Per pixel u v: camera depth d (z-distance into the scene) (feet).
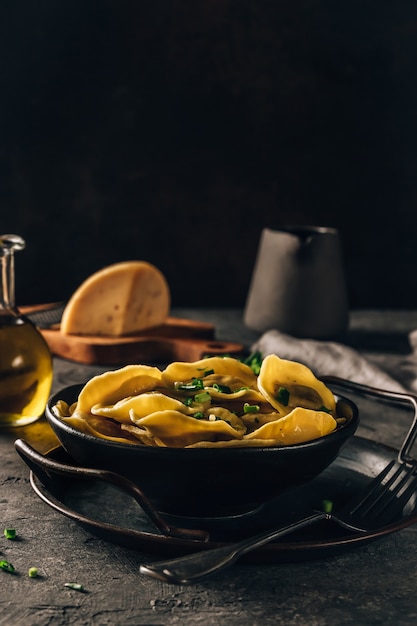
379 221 5.23
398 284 5.31
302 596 2.03
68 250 5.26
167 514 2.24
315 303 4.06
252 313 4.19
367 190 5.20
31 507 2.42
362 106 5.11
